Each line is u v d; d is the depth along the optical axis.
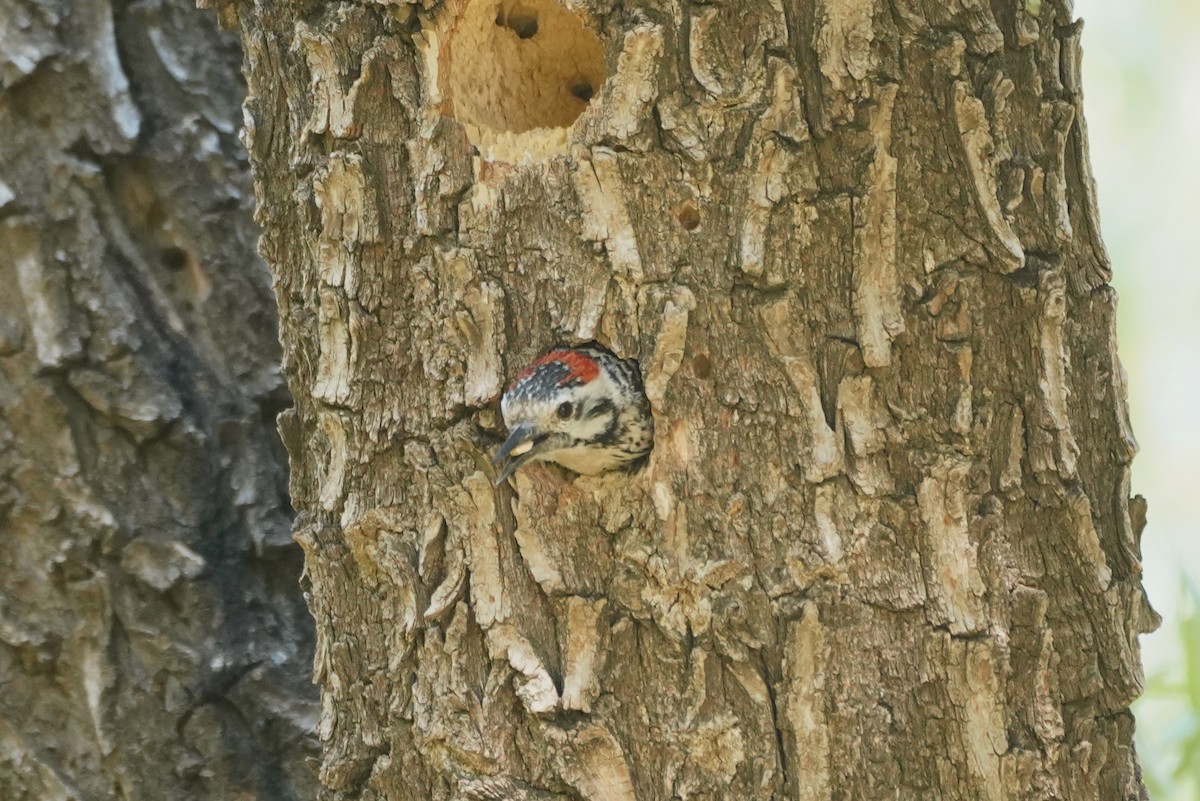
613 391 7.64
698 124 7.30
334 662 7.97
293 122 7.98
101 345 9.57
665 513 7.28
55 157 9.64
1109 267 7.94
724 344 7.34
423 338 7.65
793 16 7.31
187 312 9.97
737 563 7.25
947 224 7.44
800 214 7.30
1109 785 7.63
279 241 8.19
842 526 7.28
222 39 10.19
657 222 7.34
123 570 9.51
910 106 7.38
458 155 7.56
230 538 9.83
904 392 7.39
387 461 7.76
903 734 7.26
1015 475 7.46
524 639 7.38
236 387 9.98
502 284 7.53
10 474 9.39
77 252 9.62
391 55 7.65
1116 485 7.83
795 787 7.20
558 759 7.25
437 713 7.46
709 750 7.22
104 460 9.55
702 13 7.24
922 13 7.38
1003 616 7.34
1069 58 7.78
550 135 7.65
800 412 7.29
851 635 7.25
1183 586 10.90
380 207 7.68
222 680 9.62
